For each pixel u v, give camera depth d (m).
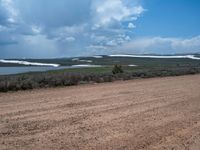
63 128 9.30
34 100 14.92
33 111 11.93
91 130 9.09
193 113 11.88
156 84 24.56
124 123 10.03
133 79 31.17
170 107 13.16
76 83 24.70
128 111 12.13
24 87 20.42
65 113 11.61
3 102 14.20
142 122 10.21
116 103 14.16
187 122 10.34
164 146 7.69
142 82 26.86
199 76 36.25
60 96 16.56
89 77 27.61
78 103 14.07
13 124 9.70
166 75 37.84
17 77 24.20
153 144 7.83
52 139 8.09
